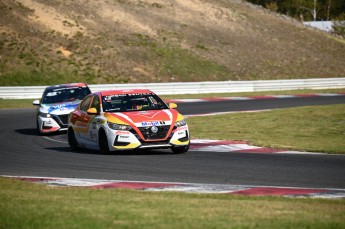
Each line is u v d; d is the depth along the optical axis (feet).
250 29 652.89
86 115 167.84
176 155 153.28
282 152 156.25
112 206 85.76
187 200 91.20
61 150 175.73
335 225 72.28
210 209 82.79
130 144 150.92
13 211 82.74
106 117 157.38
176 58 549.95
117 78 501.56
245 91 417.49
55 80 491.31
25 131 238.68
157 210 82.23
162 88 393.09
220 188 107.04
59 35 553.64
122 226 72.18
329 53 645.92
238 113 271.49
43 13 587.27
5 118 288.92
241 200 91.81
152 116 154.30
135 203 88.48
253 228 70.59
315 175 120.16
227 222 74.02
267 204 86.94
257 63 574.15
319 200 91.35
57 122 223.30
